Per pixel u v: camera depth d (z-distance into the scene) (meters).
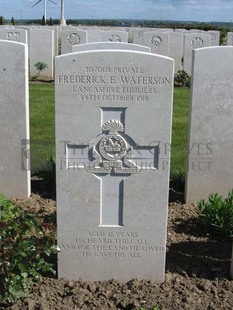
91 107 1.64
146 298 1.66
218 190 2.49
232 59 2.29
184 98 5.14
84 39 7.02
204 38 6.82
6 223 1.62
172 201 2.54
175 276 1.80
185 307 1.61
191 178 2.47
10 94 2.36
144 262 1.77
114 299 1.66
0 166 2.47
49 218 2.20
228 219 2.12
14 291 1.54
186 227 2.23
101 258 1.77
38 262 1.64
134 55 1.60
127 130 1.66
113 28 10.59
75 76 1.61
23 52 2.30
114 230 1.75
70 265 1.77
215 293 1.68
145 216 1.73
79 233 1.75
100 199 1.72
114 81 1.62
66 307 1.61
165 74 1.62
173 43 7.16
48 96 5.12
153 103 1.64
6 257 1.56
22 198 2.52
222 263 1.90
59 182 1.70
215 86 2.33
